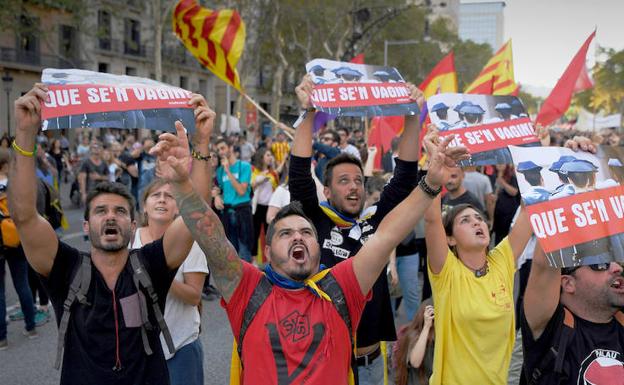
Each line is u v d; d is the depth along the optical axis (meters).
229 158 9.35
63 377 3.01
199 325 3.96
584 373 2.81
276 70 44.31
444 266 3.64
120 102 3.05
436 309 3.69
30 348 6.29
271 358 2.70
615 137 23.55
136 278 3.08
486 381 3.56
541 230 2.87
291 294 2.81
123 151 15.45
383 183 6.41
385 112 3.96
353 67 4.07
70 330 3.03
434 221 3.63
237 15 6.71
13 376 5.54
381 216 3.95
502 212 7.89
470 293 3.62
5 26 31.02
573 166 2.96
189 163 2.77
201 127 3.10
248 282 2.85
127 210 3.13
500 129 4.11
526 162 2.97
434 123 4.05
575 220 2.89
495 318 3.57
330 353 2.71
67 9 33.22
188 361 3.81
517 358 4.15
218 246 2.79
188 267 3.83
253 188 9.73
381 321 3.85
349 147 11.69
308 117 4.02
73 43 38.91
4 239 6.19
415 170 3.97
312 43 43.62
